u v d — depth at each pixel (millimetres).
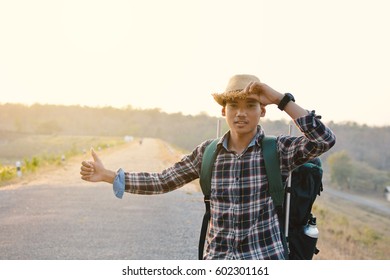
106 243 6109
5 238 6211
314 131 2131
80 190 11766
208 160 2342
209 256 2275
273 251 2201
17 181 13555
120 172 2494
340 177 61781
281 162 2273
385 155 71812
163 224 7516
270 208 2248
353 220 21469
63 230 6852
